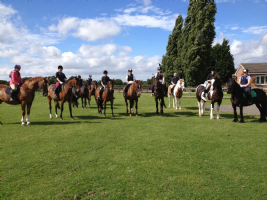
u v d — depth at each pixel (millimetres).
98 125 8164
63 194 3229
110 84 10047
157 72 10680
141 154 4883
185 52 27500
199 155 4762
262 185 3436
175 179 3662
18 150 5223
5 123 8680
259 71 34031
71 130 7320
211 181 3584
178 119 9305
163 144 5582
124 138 6254
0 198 3109
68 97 9516
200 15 25062
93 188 3408
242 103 8172
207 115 10453
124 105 15977
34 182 3621
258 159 4477
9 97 7977
